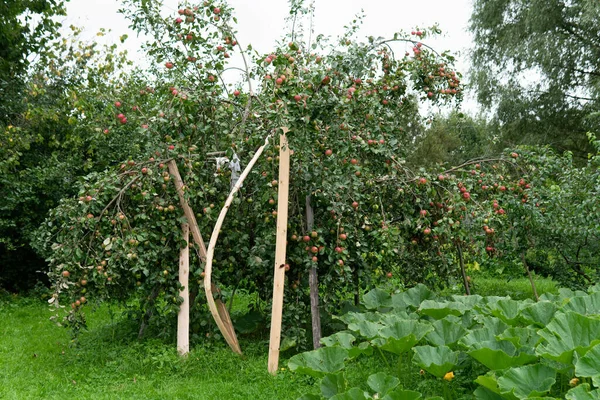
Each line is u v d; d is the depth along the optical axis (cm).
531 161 710
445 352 429
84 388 525
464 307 563
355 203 613
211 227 675
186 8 614
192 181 620
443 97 664
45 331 809
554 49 1630
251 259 628
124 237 617
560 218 711
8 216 1087
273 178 624
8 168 1041
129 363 583
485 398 375
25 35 1169
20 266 1163
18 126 1082
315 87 562
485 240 690
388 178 650
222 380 538
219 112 633
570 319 413
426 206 666
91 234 645
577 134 1767
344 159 591
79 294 638
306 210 625
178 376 551
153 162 625
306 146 589
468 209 648
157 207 616
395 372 507
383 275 698
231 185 638
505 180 719
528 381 365
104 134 687
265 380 520
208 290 563
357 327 509
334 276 634
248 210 689
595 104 1647
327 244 640
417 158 2095
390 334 482
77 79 1178
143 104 693
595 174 687
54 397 495
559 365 400
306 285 670
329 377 414
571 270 862
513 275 983
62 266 613
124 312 702
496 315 522
